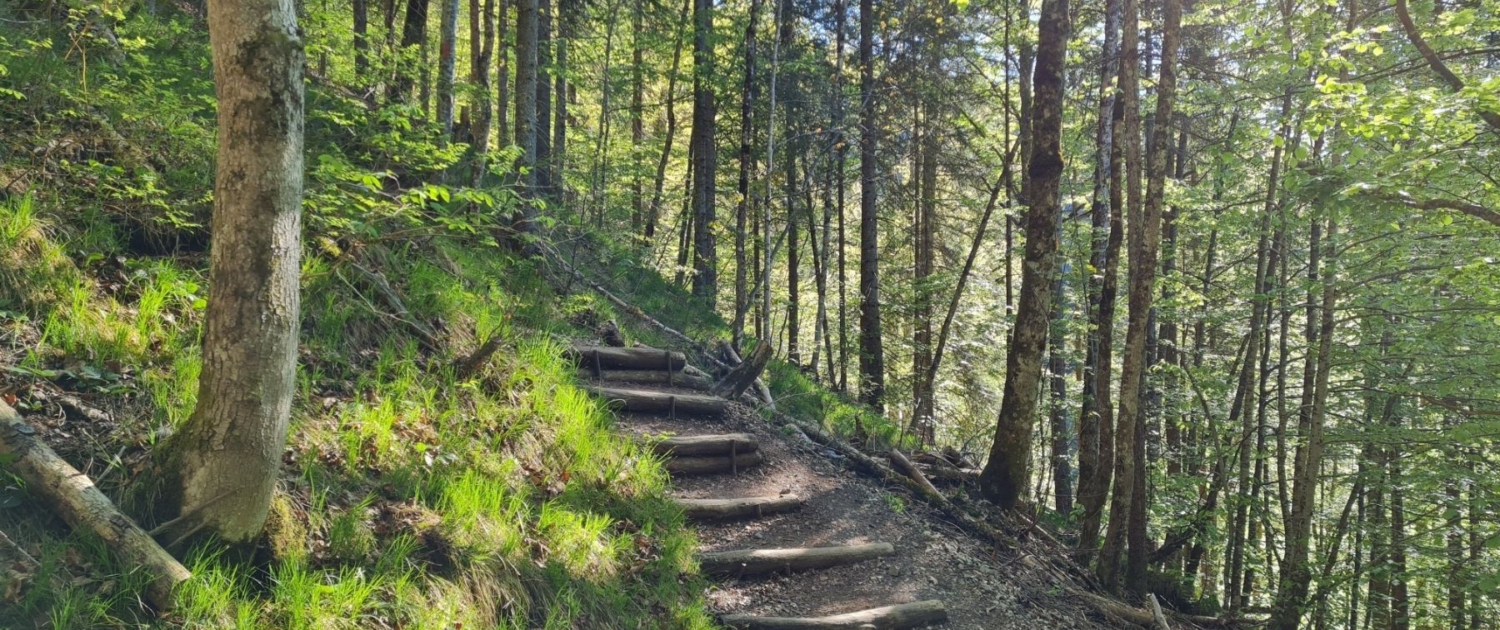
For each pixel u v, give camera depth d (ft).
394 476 13.08
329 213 16.22
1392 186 20.22
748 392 27.53
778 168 49.93
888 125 48.11
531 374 18.54
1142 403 29.25
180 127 16.85
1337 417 30.45
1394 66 25.05
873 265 44.21
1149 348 40.47
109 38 18.94
